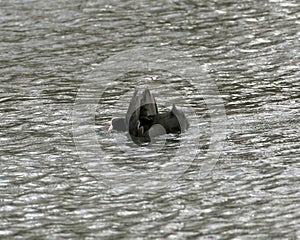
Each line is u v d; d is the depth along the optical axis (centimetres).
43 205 4600
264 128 5619
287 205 4491
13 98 6391
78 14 8494
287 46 7388
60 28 8100
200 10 8544
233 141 5425
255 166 5025
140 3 8812
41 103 6272
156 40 7675
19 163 5188
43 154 5325
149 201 4619
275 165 5019
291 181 4791
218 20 8200
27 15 8512
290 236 4147
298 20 8112
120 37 7794
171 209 4506
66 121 5906
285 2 8688
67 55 7375
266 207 4478
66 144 5478
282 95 6244
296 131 5534
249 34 7762
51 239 4200
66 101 6319
